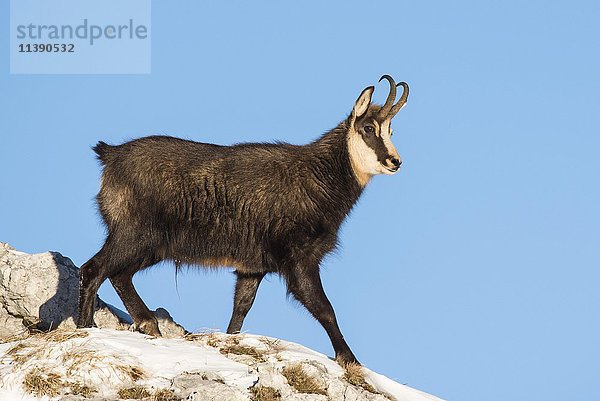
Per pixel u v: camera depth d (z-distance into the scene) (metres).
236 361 35.25
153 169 40.59
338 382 34.75
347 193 41.78
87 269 39.91
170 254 41.06
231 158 41.06
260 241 40.69
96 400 31.09
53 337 35.41
